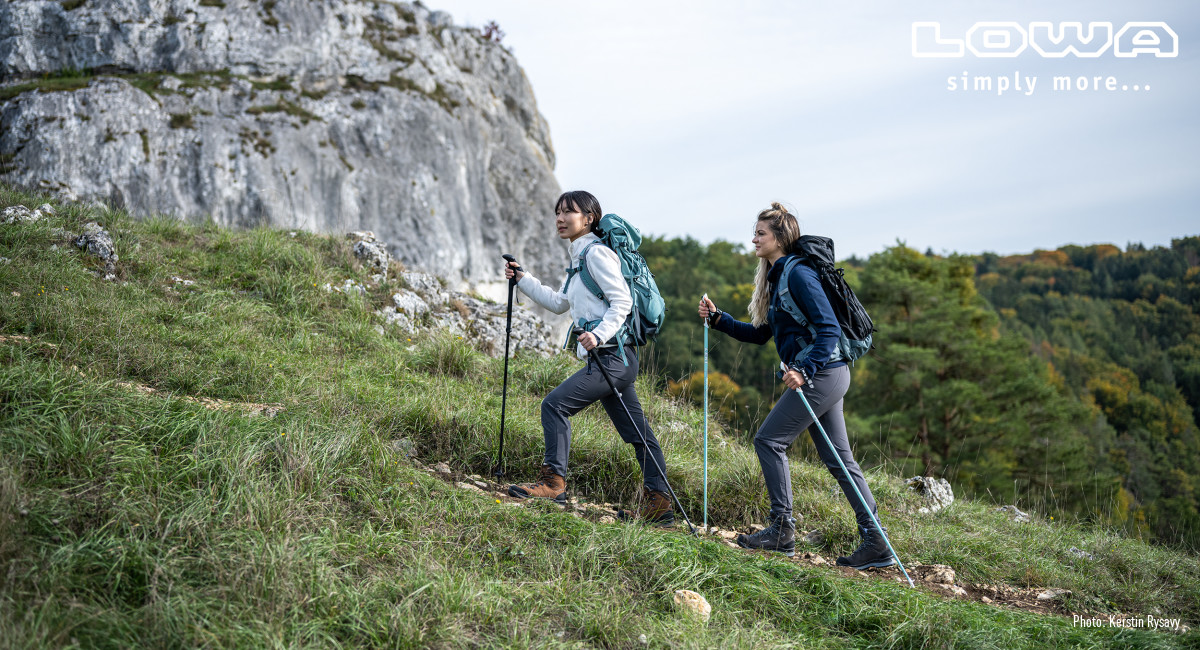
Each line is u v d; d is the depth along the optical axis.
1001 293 81.81
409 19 17.88
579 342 4.03
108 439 3.31
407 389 5.39
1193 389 55.28
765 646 2.80
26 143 12.09
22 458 2.98
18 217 6.39
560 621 2.84
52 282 5.41
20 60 13.52
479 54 19.55
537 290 4.36
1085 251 92.75
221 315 5.87
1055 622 3.43
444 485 3.81
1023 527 5.73
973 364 24.03
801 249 3.97
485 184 17.33
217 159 13.30
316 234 8.22
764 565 3.53
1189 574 4.88
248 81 14.66
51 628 2.21
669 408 6.51
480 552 3.23
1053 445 22.41
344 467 3.60
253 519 2.94
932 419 23.39
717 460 5.43
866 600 3.30
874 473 6.23
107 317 5.00
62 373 3.76
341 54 15.95
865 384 26.94
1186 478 37.88
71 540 2.67
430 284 8.11
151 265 6.36
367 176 14.93
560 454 4.12
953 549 4.65
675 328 40.09
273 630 2.42
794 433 4.00
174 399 3.93
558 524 3.52
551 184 19.23
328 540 2.99
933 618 3.13
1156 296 74.75
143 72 14.13
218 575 2.63
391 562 3.01
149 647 2.28
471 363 6.43
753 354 36.56
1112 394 50.25
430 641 2.56
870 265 27.19
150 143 12.89
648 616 2.95
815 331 3.82
